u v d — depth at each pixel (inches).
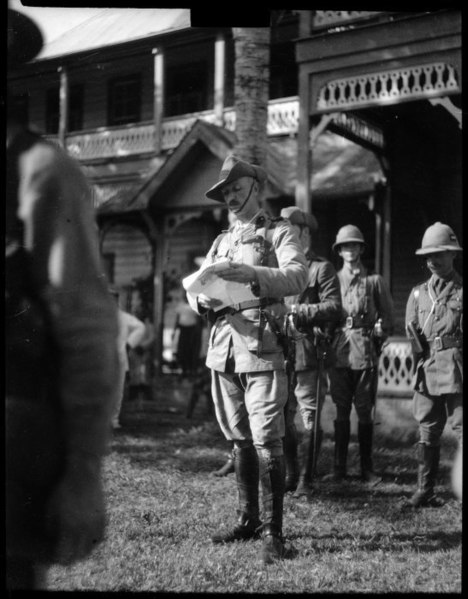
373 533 188.1
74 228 81.3
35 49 90.6
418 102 502.0
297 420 360.2
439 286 229.9
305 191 451.2
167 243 671.8
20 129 84.7
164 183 645.9
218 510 204.8
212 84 659.4
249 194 173.5
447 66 409.7
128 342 398.6
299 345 243.1
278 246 168.2
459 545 174.4
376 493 246.2
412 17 413.4
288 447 242.8
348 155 596.1
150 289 708.0
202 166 646.5
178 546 166.2
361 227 614.5
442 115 525.0
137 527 178.4
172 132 662.5
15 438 78.6
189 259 735.1
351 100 439.2
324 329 251.4
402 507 219.8
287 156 627.8
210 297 167.0
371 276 289.6
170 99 666.8
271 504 162.7
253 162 398.6
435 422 223.6
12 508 79.0
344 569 151.3
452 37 406.6
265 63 403.2
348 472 290.4
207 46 645.9
